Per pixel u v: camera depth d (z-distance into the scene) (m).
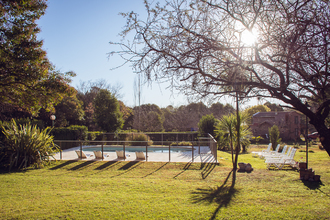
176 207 5.32
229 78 3.75
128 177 8.95
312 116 3.71
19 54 8.73
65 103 27.00
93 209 5.22
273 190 6.61
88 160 12.05
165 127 34.31
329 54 3.54
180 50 3.95
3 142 11.12
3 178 8.53
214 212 4.94
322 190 6.43
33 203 5.65
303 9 3.66
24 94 9.70
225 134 10.83
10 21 8.79
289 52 3.59
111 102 22.56
